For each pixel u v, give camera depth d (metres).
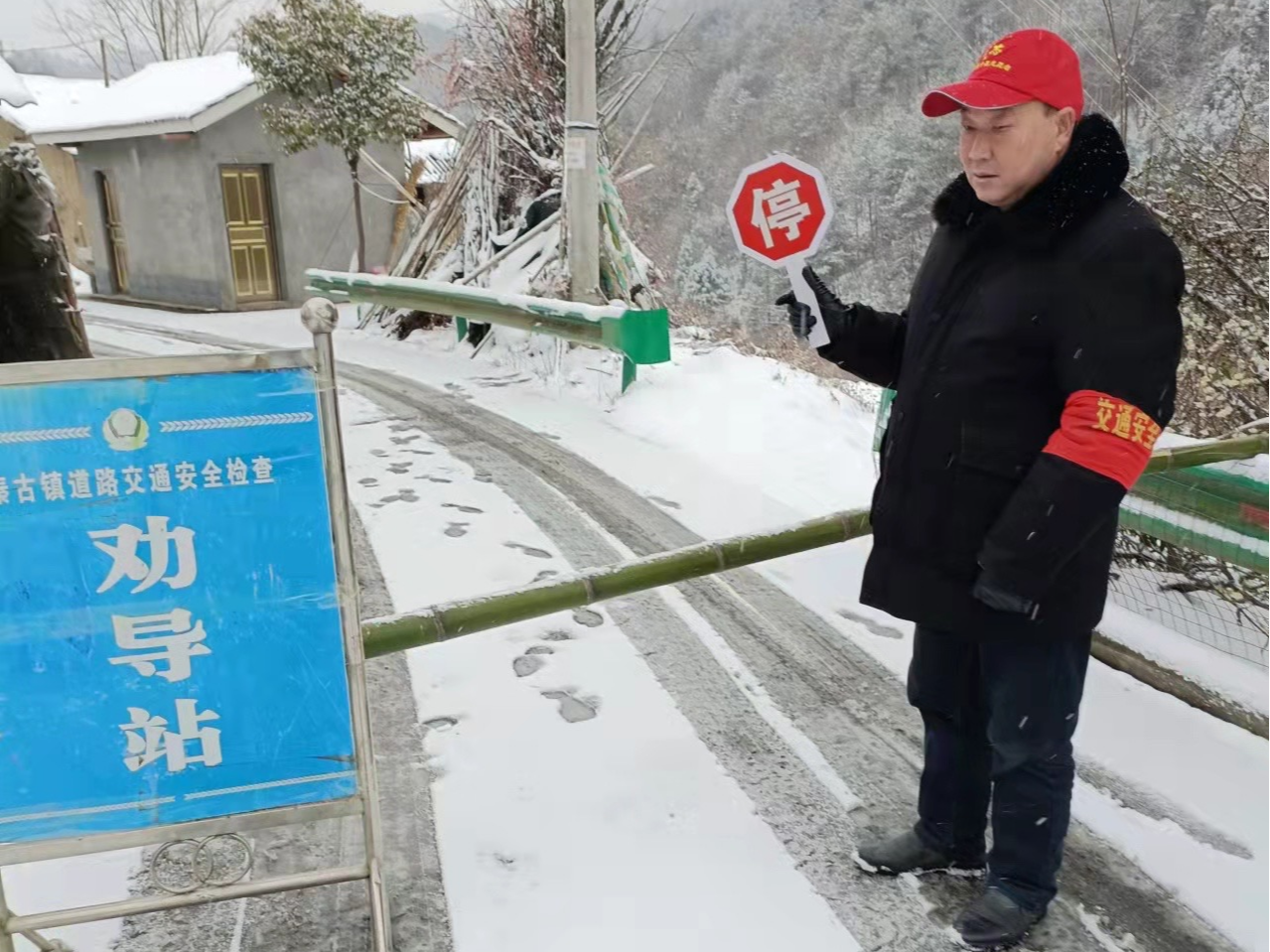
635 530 5.26
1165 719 3.42
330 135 14.17
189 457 1.95
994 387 2.07
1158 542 4.34
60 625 1.95
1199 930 2.45
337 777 2.16
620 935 2.40
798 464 6.46
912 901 2.54
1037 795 2.27
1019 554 1.95
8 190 3.63
